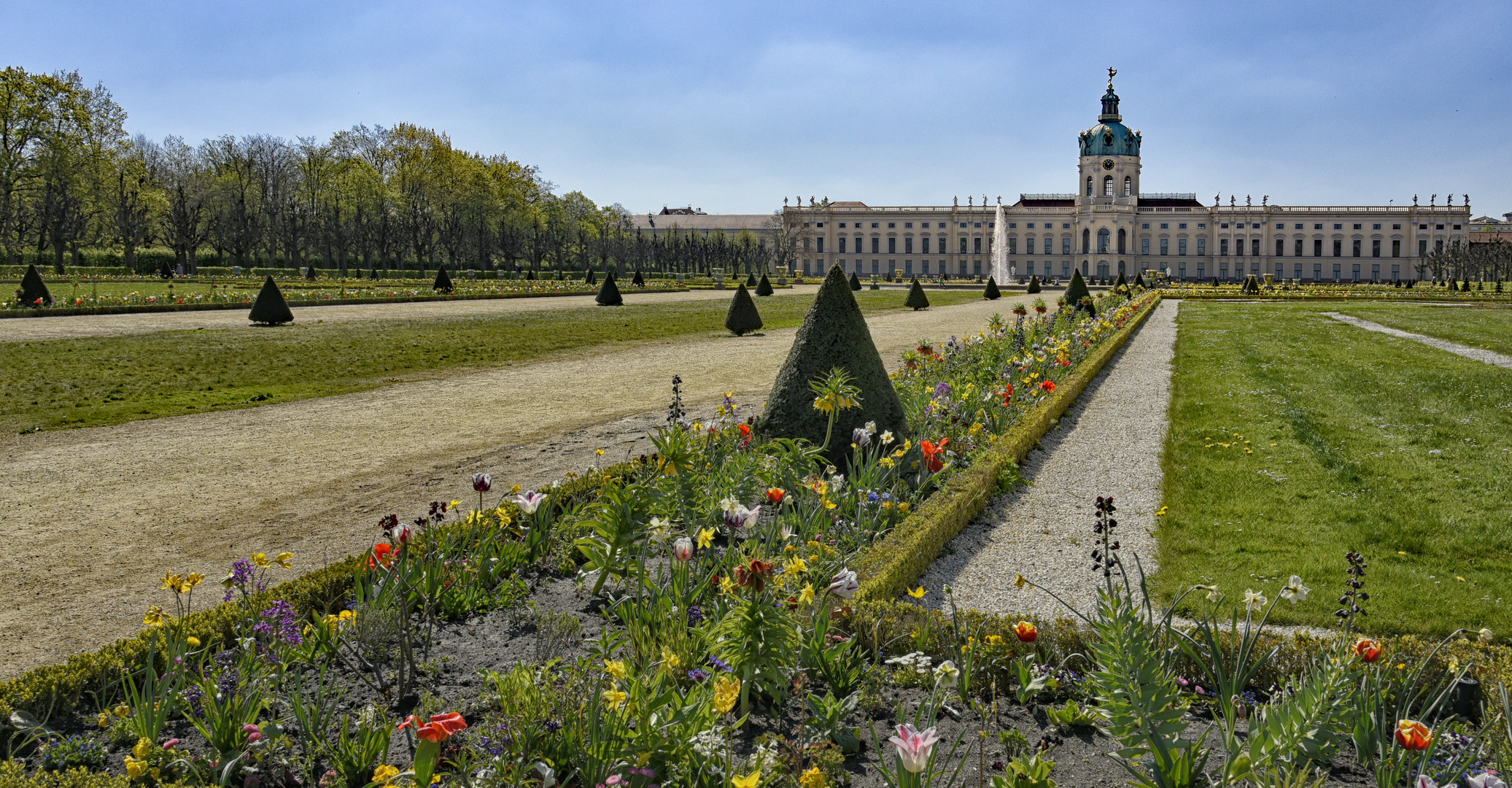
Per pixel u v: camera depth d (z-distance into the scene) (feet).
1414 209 398.62
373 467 32.86
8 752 13.16
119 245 239.30
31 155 197.88
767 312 126.52
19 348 67.10
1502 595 21.25
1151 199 451.53
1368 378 58.39
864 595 18.51
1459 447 36.86
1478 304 159.74
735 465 24.13
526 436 38.58
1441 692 14.02
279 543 24.31
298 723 13.80
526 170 323.37
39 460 33.60
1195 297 191.72
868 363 30.25
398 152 272.31
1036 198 456.45
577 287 193.36
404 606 15.85
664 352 72.74
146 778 12.24
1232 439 39.32
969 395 37.81
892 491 25.67
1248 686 15.11
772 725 13.93
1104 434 40.98
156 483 30.50
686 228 492.13
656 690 12.60
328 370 59.00
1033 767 10.58
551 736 12.05
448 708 14.43
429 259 278.05
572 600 19.44
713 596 17.90
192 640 14.82
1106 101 413.80
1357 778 12.24
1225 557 24.12
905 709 14.42
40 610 19.81
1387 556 24.03
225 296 123.24
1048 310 147.84
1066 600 21.58
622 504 20.02
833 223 445.37
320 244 261.65
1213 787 11.03
